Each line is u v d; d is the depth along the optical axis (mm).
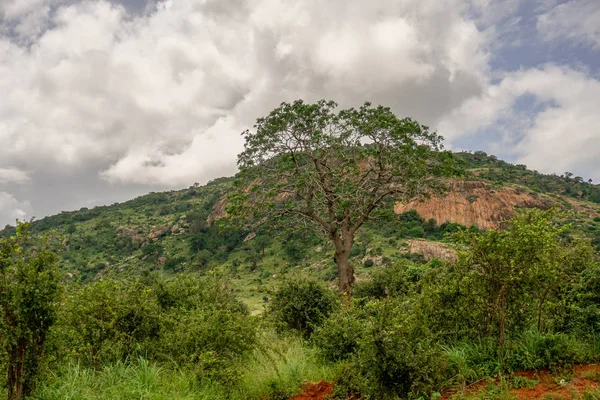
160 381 6117
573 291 7465
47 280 5273
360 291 14500
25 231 5297
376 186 17500
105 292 7402
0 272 5059
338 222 17234
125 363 6875
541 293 6730
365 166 19312
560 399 4852
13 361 5105
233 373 6520
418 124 17109
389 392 5418
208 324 7145
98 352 6762
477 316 6602
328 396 6176
